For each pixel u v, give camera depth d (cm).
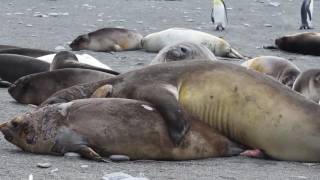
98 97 1753
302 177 1539
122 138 1619
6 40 4466
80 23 5525
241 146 1725
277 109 1648
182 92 1725
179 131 1620
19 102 2412
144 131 1622
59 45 4372
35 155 1672
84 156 1628
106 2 7062
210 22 5803
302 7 5619
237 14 6334
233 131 1697
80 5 6712
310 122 1625
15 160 1620
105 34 4244
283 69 2816
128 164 1605
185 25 5544
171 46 2719
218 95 1698
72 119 1647
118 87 1762
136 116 1628
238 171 1577
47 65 2881
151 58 3869
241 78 1705
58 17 5822
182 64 1775
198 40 4022
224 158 1697
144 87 1717
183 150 1642
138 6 6794
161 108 1645
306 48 4281
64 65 2655
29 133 1673
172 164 1623
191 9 6656
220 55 4047
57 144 1648
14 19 5575
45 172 1518
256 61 2878
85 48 4231
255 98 1670
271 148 1669
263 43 4734
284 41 4381
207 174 1543
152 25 5488
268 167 1619
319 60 4016
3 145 1791
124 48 4278
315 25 5884
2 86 2858
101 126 1625
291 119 1633
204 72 1736
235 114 1681
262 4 7131
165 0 7356
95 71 2384
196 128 1681
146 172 1538
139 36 4334
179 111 1634
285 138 1641
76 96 1828
